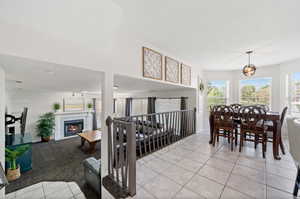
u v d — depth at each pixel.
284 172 2.18
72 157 3.79
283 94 4.35
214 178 2.04
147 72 2.86
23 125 3.49
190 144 3.58
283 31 2.34
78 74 2.15
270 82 4.71
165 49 3.23
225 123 3.30
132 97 6.62
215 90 5.63
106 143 2.06
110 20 1.95
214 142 3.48
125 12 1.85
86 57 1.78
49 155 3.93
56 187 2.48
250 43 2.85
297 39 2.64
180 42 2.83
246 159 2.66
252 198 1.63
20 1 1.27
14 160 2.76
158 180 2.01
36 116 5.28
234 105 4.20
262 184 1.88
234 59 4.00
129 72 2.51
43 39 1.42
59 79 2.69
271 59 3.99
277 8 1.73
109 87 2.07
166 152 3.03
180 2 1.66
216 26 2.20
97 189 2.22
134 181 1.68
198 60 4.10
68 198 2.19
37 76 2.36
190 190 1.80
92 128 6.73
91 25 1.79
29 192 2.34
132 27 2.23
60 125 5.72
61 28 1.54
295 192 1.64
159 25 2.17
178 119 3.97
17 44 1.26
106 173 2.06
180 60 3.95
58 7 1.50
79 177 2.81
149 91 5.98
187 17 1.96
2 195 1.61
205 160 2.63
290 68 4.14
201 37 2.59
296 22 2.05
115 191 1.75
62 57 1.55
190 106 4.94
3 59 1.34
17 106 4.88
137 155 2.74
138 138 2.68
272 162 2.52
